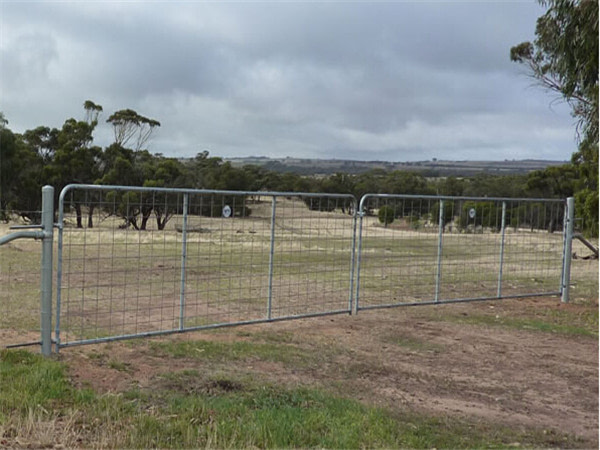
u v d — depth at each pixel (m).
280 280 14.37
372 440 4.84
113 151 51.69
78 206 8.98
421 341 8.53
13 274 14.02
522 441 5.12
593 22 11.91
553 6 12.63
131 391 5.82
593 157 26.80
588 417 5.81
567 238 12.00
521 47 20.77
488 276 16.67
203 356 7.22
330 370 6.93
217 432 4.83
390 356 7.67
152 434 4.77
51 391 5.58
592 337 9.06
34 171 50.31
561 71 13.20
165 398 5.69
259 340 8.21
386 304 11.40
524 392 6.50
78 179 50.50
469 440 5.06
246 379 6.34
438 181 48.91
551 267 19.05
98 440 4.61
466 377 6.95
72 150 49.69
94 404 5.36
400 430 5.16
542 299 12.34
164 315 10.06
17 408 5.13
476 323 9.83
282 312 10.62
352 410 5.55
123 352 7.27
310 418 5.23
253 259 18.08
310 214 10.12
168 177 50.16
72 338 8.00
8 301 10.54
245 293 12.68
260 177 53.28
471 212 12.45
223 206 8.98
